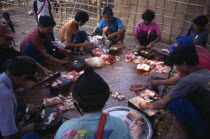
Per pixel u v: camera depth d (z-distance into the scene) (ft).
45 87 11.62
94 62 13.61
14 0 38.14
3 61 9.91
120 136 4.21
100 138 4.01
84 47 16.30
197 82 6.46
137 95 10.93
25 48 13.00
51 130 8.41
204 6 20.34
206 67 8.41
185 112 6.67
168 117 9.59
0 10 35.06
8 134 6.38
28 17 32.24
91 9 34.53
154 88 11.23
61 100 10.23
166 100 7.41
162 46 23.59
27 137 5.57
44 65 14.11
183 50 6.66
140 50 15.51
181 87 6.75
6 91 6.16
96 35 19.67
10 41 10.03
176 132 8.22
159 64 13.92
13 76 6.26
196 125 6.70
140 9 24.70
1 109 6.10
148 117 9.24
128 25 26.20
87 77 4.33
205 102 6.44
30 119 8.82
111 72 13.25
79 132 4.12
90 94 4.21
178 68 7.00
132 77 12.69
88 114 4.37
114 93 11.12
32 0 40.42
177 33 23.38
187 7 21.57
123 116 9.12
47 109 9.16
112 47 16.19
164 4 23.02
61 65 14.19
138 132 8.14
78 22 14.64
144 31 16.96
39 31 12.74
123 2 25.22
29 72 6.42
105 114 4.34
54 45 15.08
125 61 14.69
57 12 28.78
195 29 14.62
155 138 8.55
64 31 15.84
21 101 8.21
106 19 16.94
